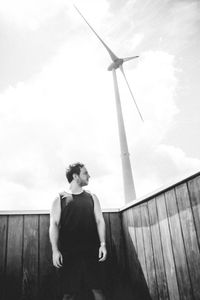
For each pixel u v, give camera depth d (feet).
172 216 6.70
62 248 6.93
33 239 8.53
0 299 7.69
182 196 6.36
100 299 6.34
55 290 8.20
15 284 7.92
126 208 9.23
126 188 30.42
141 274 8.15
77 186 7.72
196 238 5.81
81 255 6.68
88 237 6.99
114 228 9.54
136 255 8.52
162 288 7.00
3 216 8.48
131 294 8.71
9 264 8.07
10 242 8.29
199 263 5.69
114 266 9.03
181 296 6.23
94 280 6.51
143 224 8.13
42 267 8.32
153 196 7.61
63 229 7.07
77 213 7.13
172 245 6.64
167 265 6.82
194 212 5.92
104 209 9.64
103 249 7.00
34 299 7.94
